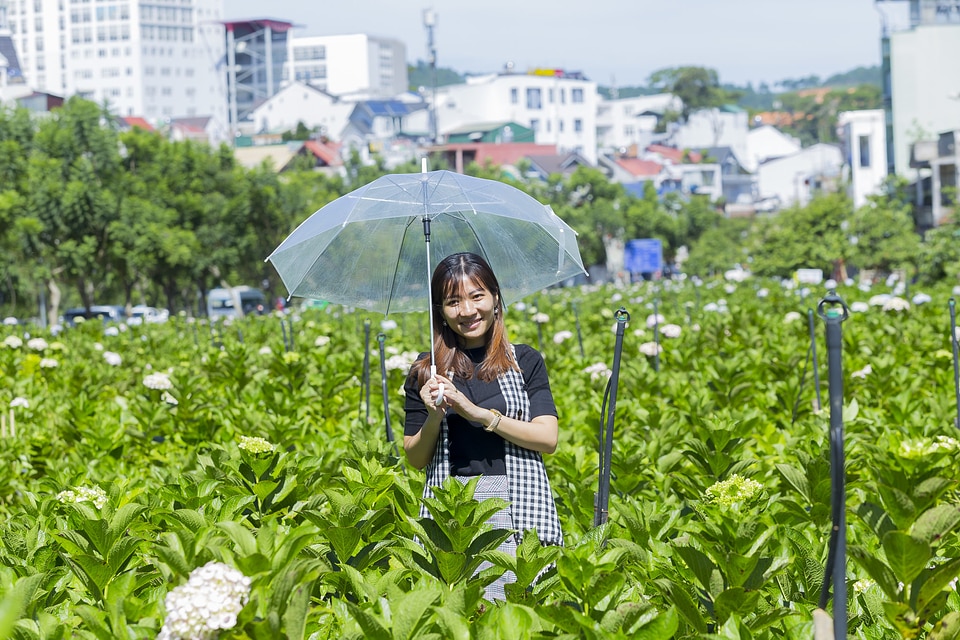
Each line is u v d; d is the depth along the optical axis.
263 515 5.53
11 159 48.16
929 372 10.85
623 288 38.78
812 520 5.36
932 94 70.19
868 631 4.11
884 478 4.74
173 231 52.28
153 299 71.69
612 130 183.00
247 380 11.58
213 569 3.21
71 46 198.38
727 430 6.49
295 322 21.83
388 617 3.74
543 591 4.33
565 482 6.73
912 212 67.75
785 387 8.85
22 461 8.27
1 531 5.45
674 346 12.81
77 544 4.55
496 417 4.79
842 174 107.81
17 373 14.26
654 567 4.57
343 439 7.77
